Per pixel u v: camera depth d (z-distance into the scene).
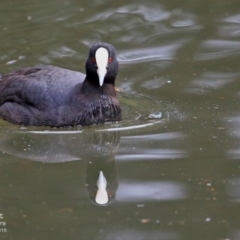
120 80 15.37
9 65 16.09
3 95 13.62
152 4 19.44
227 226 9.27
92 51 12.89
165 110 13.84
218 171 10.94
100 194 10.29
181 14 18.92
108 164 11.41
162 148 11.94
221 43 17.11
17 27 18.33
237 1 19.39
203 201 9.98
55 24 18.48
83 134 12.76
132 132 12.78
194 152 11.72
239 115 13.38
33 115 13.07
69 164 11.51
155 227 9.26
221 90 14.67
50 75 13.54
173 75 15.56
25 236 9.05
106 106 13.12
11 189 10.49
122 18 18.77
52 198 10.18
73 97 13.06
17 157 11.80
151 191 10.35
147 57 16.56
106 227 9.27
